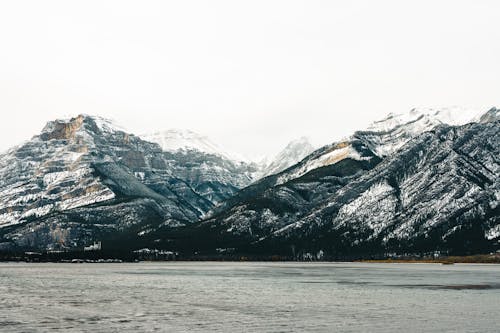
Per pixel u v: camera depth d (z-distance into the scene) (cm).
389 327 9838
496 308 12194
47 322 10375
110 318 10856
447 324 10106
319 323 10275
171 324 10131
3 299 14175
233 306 12744
